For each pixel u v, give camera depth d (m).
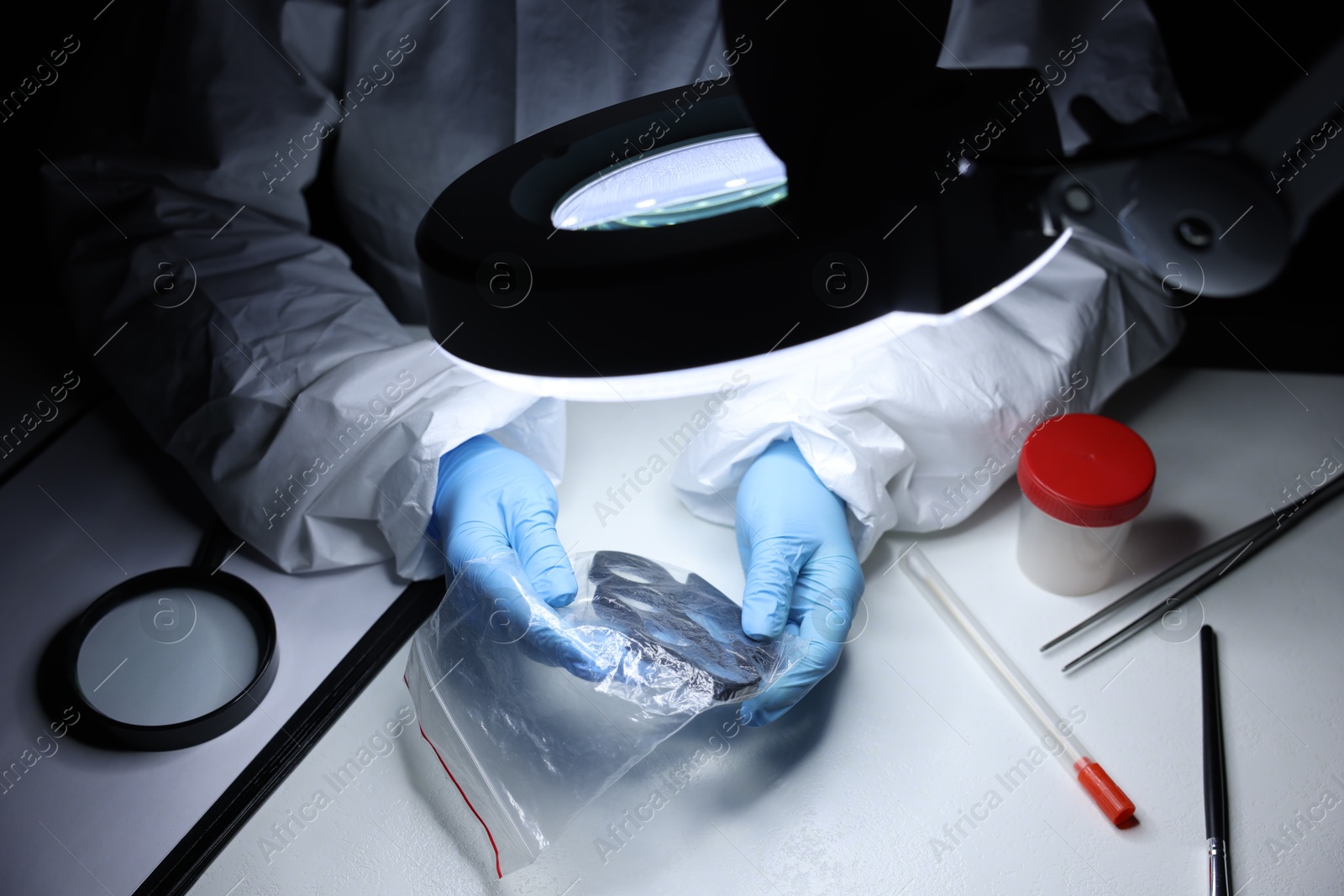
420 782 0.93
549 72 1.31
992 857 0.85
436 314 0.64
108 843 0.90
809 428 1.05
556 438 1.17
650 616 0.93
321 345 1.18
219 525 1.19
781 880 0.84
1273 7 1.27
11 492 1.25
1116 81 1.29
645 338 0.55
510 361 0.59
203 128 1.31
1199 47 1.32
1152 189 0.70
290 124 1.33
